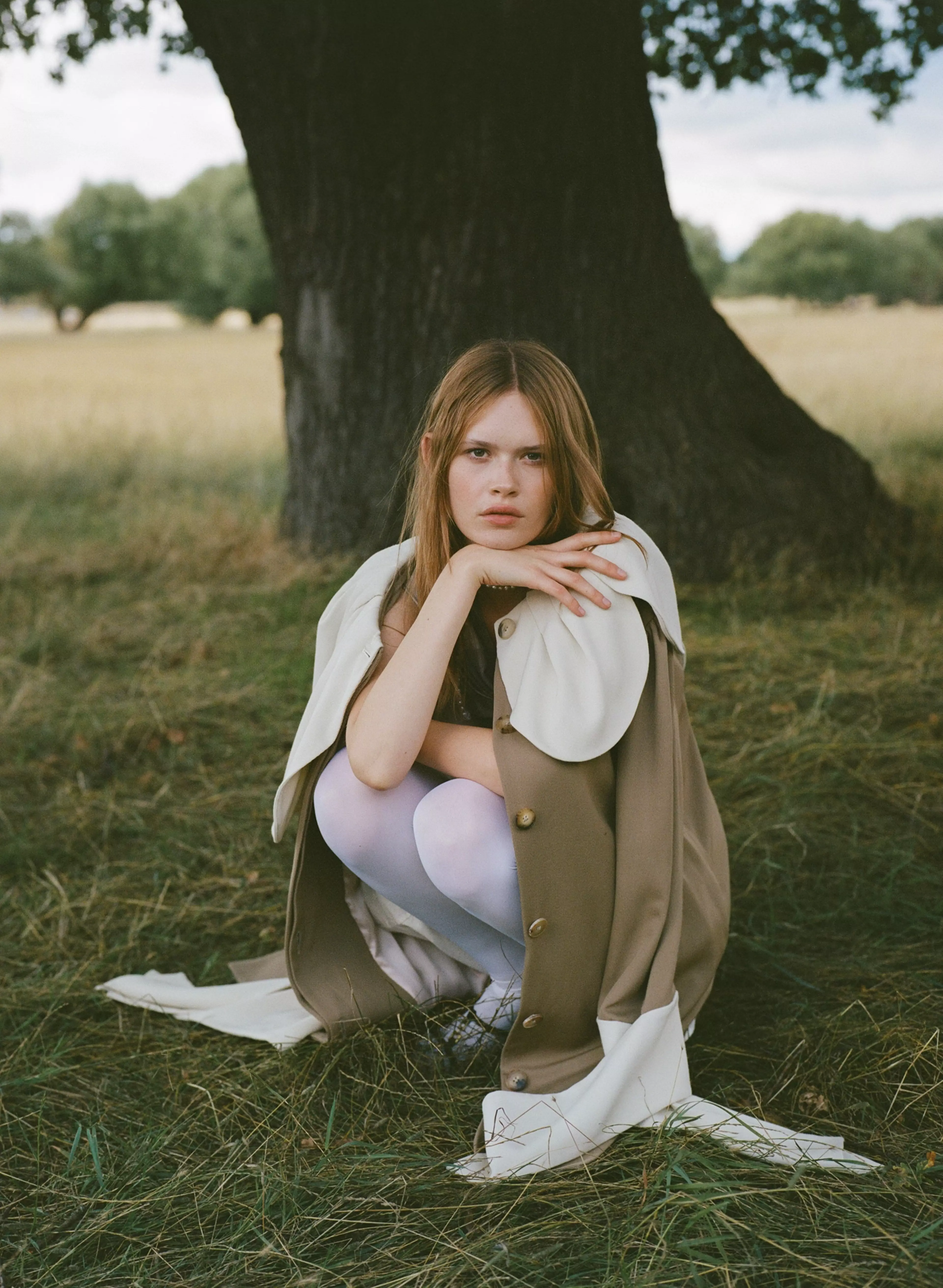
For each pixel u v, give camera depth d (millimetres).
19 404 16109
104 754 3631
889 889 2514
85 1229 1622
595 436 1826
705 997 1862
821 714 3580
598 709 1701
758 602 4832
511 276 5031
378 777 1773
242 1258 1540
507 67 4668
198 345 39875
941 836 2842
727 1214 1541
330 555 5586
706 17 6992
